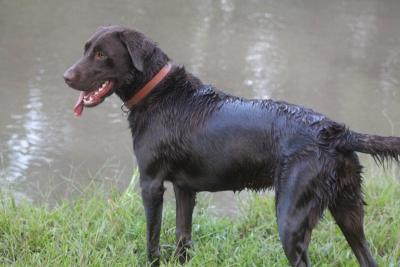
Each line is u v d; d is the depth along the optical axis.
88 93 7.15
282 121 6.52
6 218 7.99
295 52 16.05
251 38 16.92
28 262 7.23
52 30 16.58
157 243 7.38
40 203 9.06
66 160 10.61
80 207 8.51
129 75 7.11
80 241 7.61
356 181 6.53
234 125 6.70
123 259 7.38
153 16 18.23
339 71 14.94
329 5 20.92
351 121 12.37
